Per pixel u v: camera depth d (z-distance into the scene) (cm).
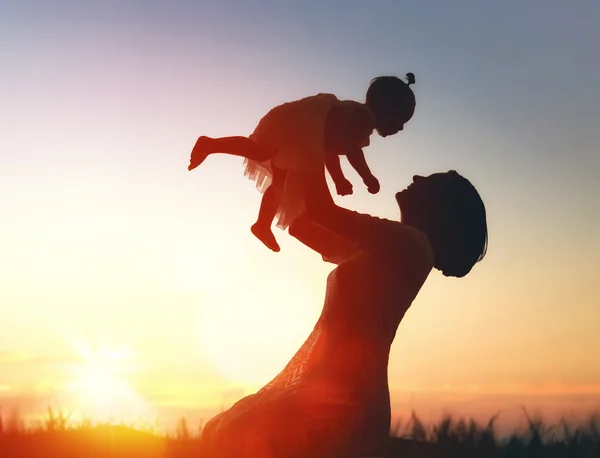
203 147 466
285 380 432
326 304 429
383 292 420
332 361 415
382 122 505
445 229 446
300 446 399
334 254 454
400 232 425
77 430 542
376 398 412
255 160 469
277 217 466
